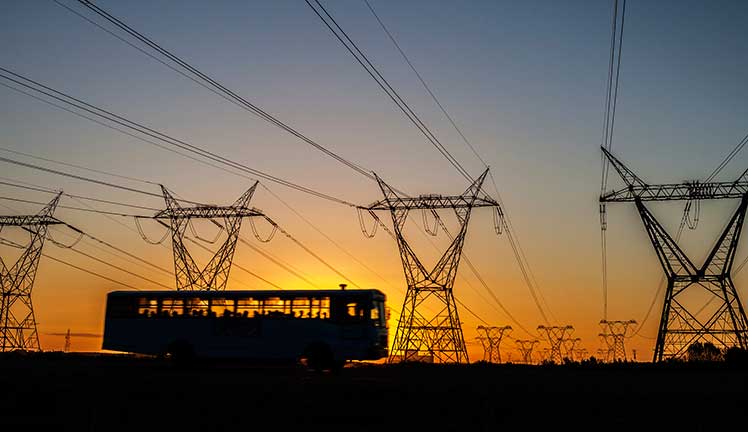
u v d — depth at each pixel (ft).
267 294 123.44
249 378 99.91
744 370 142.61
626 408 73.56
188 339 123.75
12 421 68.90
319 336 119.03
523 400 77.71
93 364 129.70
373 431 66.03
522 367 154.71
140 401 77.61
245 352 121.29
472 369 143.84
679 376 120.16
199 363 124.16
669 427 65.77
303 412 72.84
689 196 181.16
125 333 126.72
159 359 146.00
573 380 106.73
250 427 67.26
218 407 74.69
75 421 68.59
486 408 71.97
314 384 88.84
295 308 121.70
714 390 89.10
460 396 80.28
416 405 76.07
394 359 183.32
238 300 124.16
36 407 74.64
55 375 97.45
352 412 73.05
